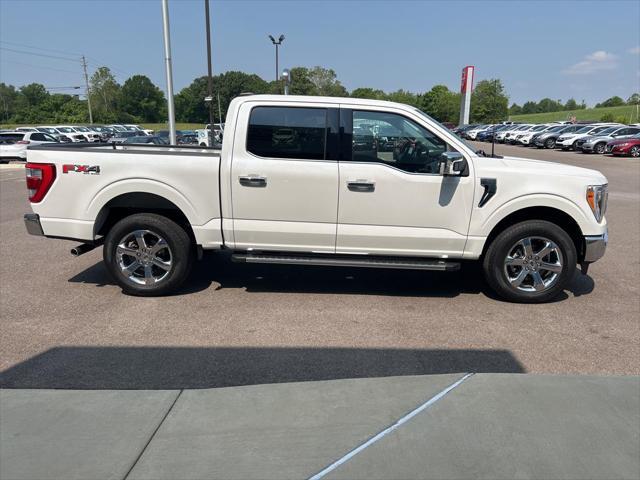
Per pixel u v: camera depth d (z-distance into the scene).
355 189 4.86
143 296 5.23
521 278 5.11
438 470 2.63
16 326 4.45
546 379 3.55
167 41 13.51
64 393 3.35
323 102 4.85
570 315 4.86
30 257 6.76
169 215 5.32
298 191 4.88
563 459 2.71
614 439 2.88
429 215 4.92
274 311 4.87
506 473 2.61
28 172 5.09
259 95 4.91
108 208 5.18
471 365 3.85
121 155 4.96
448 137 4.90
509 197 4.90
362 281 5.85
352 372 3.72
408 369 3.78
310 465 2.66
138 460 2.69
